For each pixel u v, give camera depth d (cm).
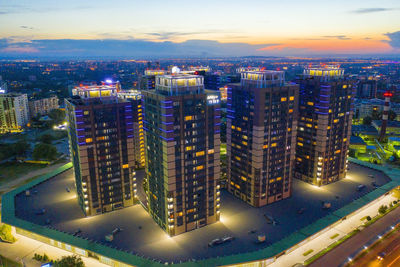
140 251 13812
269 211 17362
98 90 16262
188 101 13900
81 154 15900
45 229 15275
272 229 15562
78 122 15475
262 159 17062
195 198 15350
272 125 16875
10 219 16062
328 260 14138
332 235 16050
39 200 18562
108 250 13775
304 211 17250
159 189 15375
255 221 16350
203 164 15150
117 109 16388
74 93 17250
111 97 16688
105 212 17375
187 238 14925
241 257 13200
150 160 15762
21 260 14425
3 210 17000
